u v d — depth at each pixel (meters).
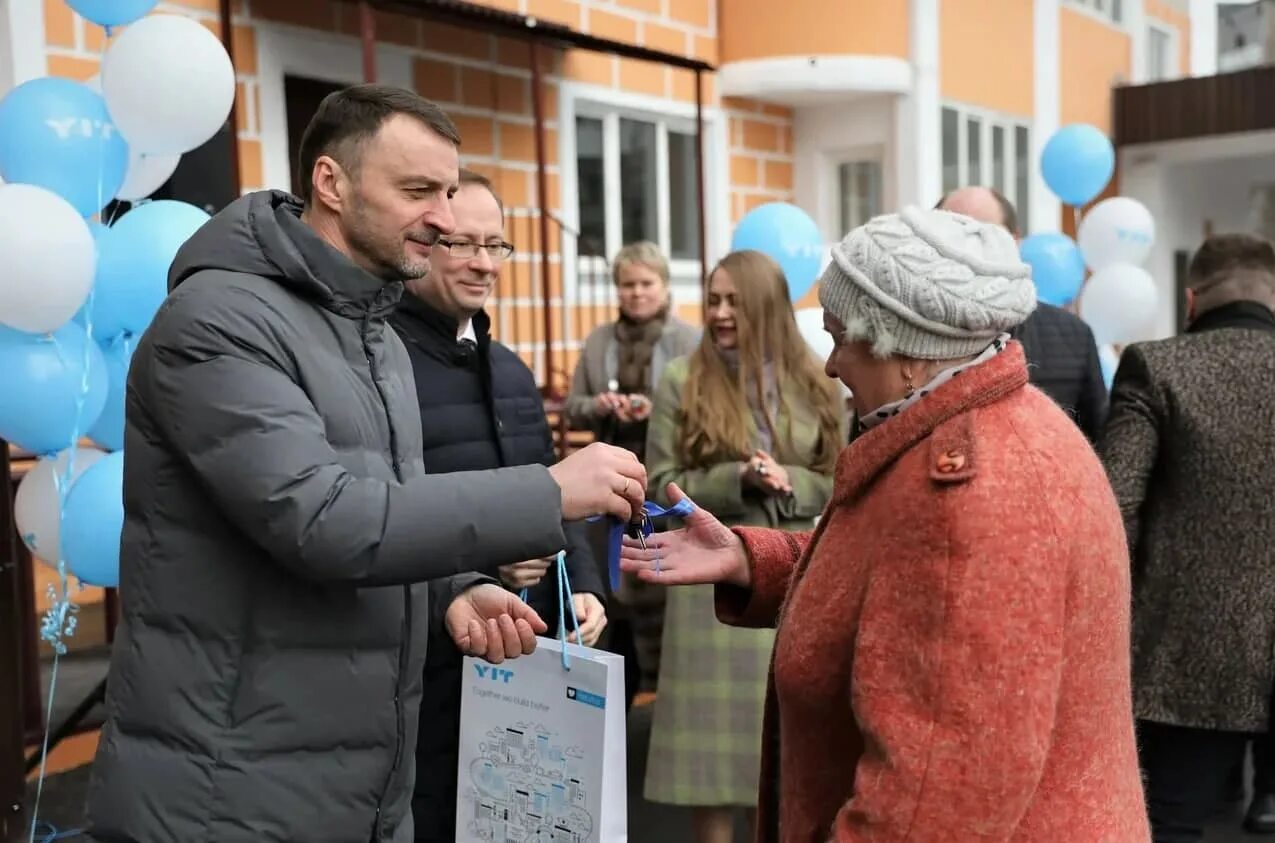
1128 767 1.25
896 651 1.15
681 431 2.85
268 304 1.38
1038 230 9.19
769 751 1.50
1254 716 2.30
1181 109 9.84
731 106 7.50
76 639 4.67
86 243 2.18
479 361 2.27
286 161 4.79
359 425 1.45
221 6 4.43
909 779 1.10
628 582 3.14
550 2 6.09
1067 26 9.47
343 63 5.04
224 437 1.31
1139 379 2.42
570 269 6.30
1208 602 2.32
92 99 2.37
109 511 2.37
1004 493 1.14
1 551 2.70
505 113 5.89
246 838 1.37
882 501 1.24
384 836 1.52
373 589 1.45
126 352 2.53
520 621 1.68
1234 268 2.44
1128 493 2.34
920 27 7.50
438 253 2.17
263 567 1.39
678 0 7.05
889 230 1.28
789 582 1.55
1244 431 2.30
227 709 1.39
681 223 7.31
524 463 2.34
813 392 2.82
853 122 7.82
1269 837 3.25
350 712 1.43
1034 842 1.16
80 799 3.30
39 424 2.27
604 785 1.69
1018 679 1.10
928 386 1.26
